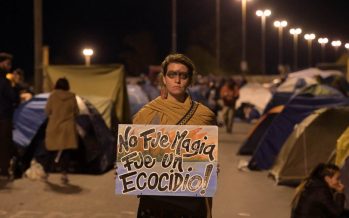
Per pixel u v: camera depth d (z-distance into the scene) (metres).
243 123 27.00
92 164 12.12
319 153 11.16
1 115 10.64
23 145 11.70
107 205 9.04
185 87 4.37
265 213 8.77
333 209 6.48
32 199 9.40
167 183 4.25
